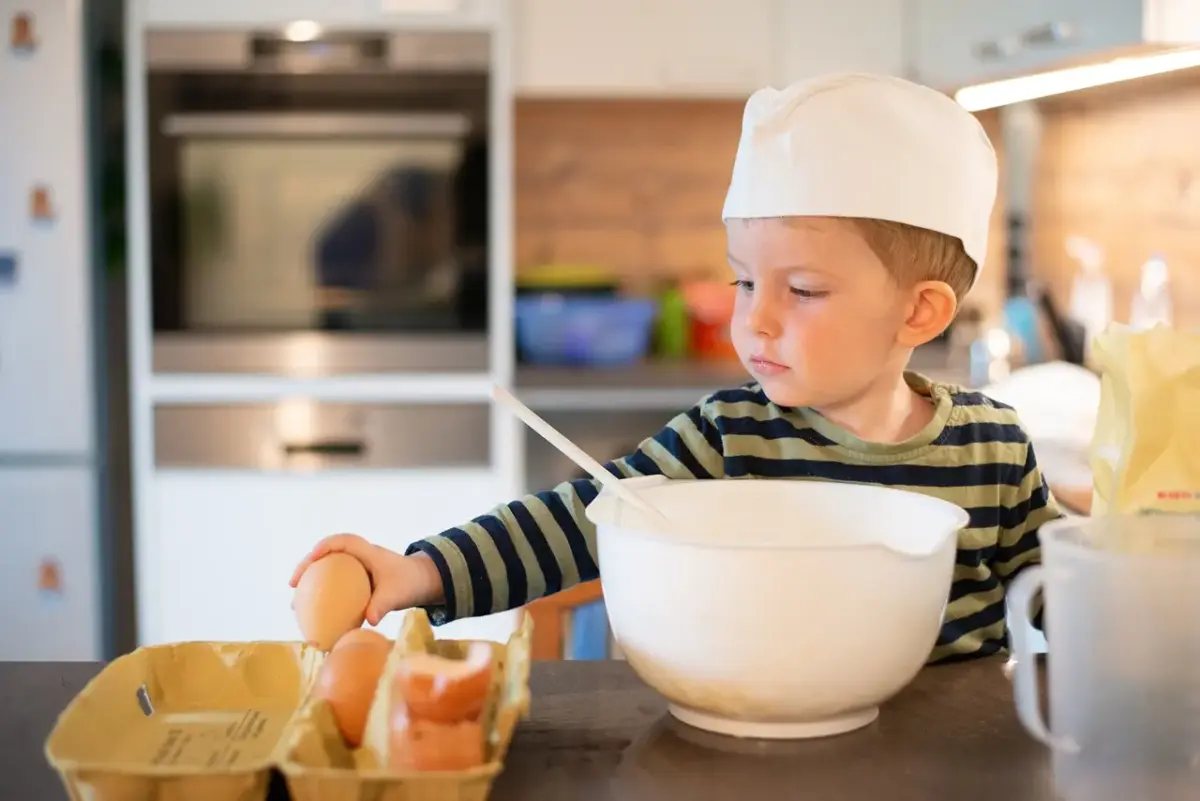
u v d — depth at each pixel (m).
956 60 2.51
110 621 2.68
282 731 0.74
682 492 0.88
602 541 0.78
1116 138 2.60
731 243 1.02
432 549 0.91
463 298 2.62
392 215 2.59
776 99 0.98
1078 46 2.06
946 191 1.00
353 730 0.69
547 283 2.90
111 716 0.73
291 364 2.60
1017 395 2.25
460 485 2.64
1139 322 2.45
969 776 0.71
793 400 1.02
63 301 2.54
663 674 0.75
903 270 1.00
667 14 2.75
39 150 2.51
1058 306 2.84
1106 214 2.65
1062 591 0.70
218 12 2.53
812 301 0.98
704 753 0.74
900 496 0.86
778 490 0.90
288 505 2.62
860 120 0.95
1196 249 2.31
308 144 2.57
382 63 2.56
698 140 3.15
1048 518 1.12
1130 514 0.81
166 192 2.55
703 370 2.79
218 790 0.62
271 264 2.59
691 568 0.72
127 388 2.75
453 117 2.58
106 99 2.69
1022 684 0.71
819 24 2.76
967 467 1.08
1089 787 0.69
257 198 2.57
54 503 2.56
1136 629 0.69
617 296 3.01
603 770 0.72
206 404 2.59
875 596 0.72
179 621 2.62
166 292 2.56
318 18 2.55
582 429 2.95
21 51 2.50
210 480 2.61
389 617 2.52
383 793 0.62
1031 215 2.98
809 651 0.72
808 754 0.74
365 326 2.61
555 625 1.44
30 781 0.70
